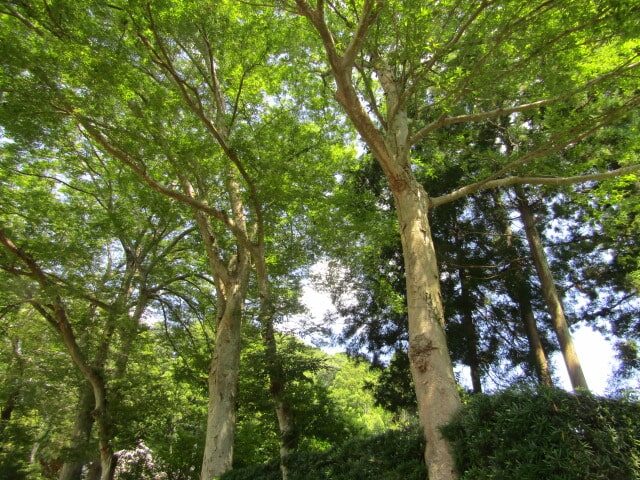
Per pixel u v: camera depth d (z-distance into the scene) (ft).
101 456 44.45
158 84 31.83
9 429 49.60
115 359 45.70
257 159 30.32
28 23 25.86
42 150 41.55
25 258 38.11
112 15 27.37
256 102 36.73
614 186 29.53
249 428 48.16
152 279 53.67
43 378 52.47
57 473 57.11
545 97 25.88
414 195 22.77
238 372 32.09
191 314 54.49
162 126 29.73
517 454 12.79
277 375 28.91
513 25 19.95
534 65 22.97
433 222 40.55
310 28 31.07
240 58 33.12
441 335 19.10
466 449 15.07
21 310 53.26
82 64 24.45
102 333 44.88
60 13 24.99
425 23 19.45
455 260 40.09
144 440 47.42
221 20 31.35
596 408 12.69
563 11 19.48
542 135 27.76
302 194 33.71
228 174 37.42
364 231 37.42
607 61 23.86
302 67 35.96
